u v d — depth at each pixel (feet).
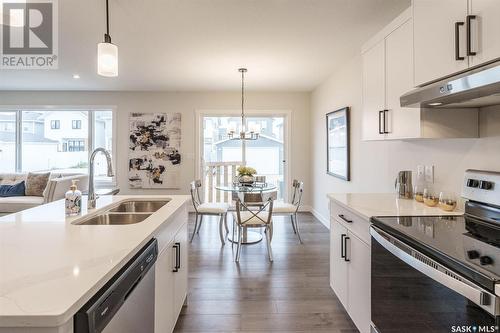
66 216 5.46
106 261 3.26
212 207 13.20
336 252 7.41
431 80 5.18
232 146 19.34
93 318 2.60
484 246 3.70
